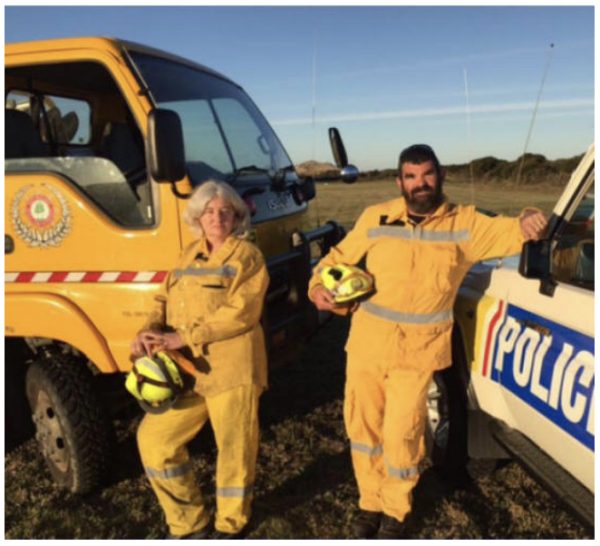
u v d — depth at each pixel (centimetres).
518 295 315
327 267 328
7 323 373
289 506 370
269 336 394
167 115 320
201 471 412
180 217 345
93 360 365
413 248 308
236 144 445
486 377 336
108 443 379
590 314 261
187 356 319
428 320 312
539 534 340
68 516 362
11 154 420
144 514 366
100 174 364
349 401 334
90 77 440
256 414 321
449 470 384
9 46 384
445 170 313
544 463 296
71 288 364
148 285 352
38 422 392
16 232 373
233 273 306
